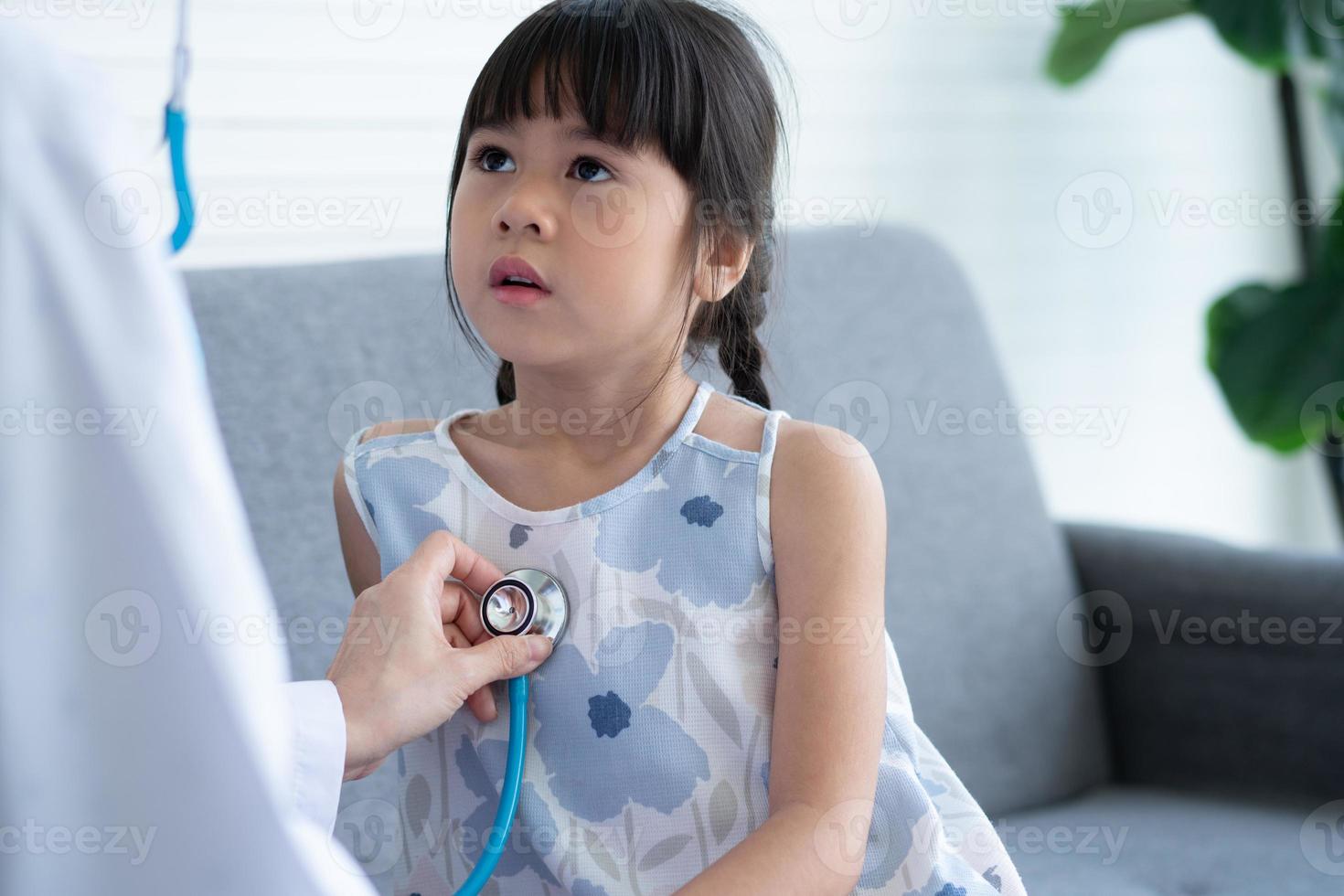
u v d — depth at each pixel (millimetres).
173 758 392
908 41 1981
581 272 747
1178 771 1487
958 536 1474
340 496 917
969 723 1427
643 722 803
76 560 384
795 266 1462
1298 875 1194
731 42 839
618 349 785
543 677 821
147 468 382
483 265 757
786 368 1408
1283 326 2043
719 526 817
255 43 1480
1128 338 2264
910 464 1466
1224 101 2342
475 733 833
